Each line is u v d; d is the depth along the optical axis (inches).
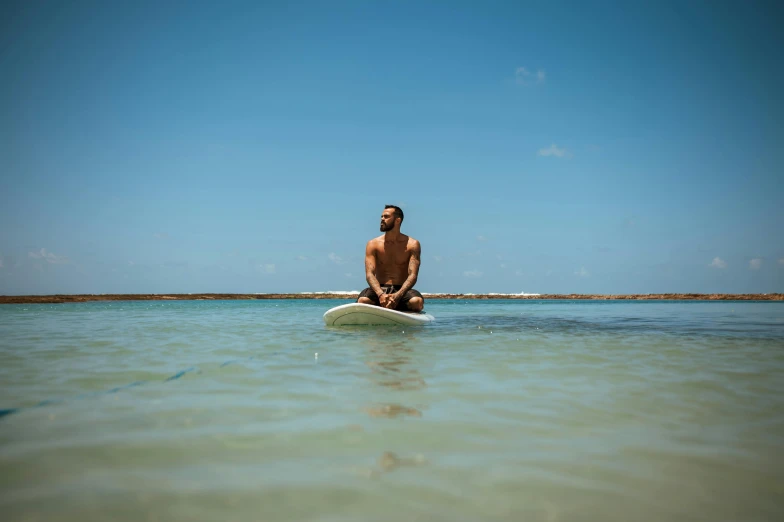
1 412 102.0
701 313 583.8
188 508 60.2
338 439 85.6
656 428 94.5
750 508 62.9
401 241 375.2
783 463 77.7
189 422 95.2
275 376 142.4
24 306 797.2
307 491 65.1
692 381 139.0
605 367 162.2
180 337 255.8
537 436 88.7
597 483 69.4
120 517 57.9
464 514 59.6
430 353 192.7
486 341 238.4
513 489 66.9
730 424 97.6
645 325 364.2
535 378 141.6
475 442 85.0
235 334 272.4
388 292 366.6
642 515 60.5
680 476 72.3
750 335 283.0
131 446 81.5
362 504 61.7
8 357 180.5
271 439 85.4
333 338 249.3
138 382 133.4
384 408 106.4
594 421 98.6
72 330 303.6
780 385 134.0
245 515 58.6
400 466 73.9
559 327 338.3
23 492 64.3
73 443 82.9
